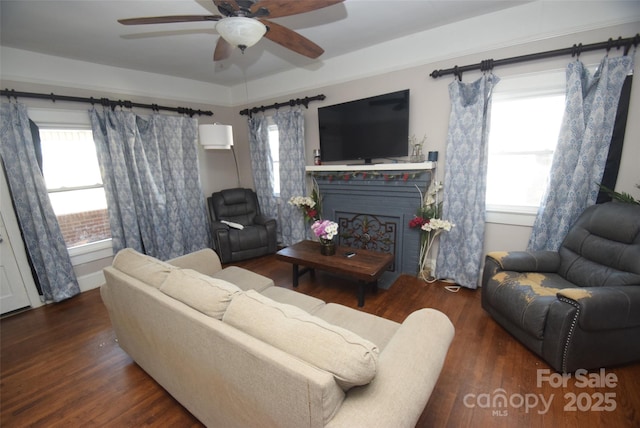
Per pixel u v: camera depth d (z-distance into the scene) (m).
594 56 2.15
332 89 3.53
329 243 2.82
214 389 1.18
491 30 2.47
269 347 0.93
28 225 2.77
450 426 1.41
